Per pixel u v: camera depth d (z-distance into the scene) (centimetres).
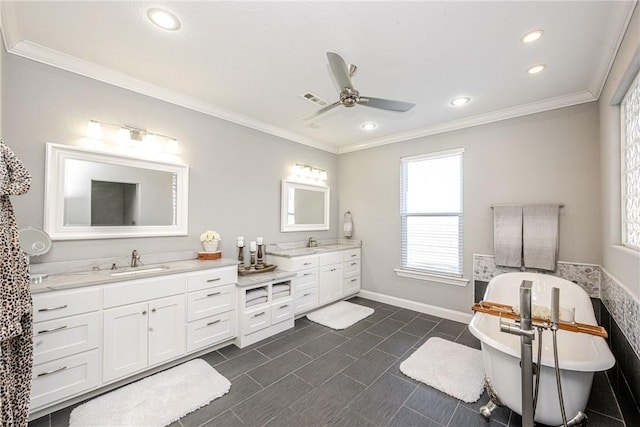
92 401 182
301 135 405
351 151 460
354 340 284
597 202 256
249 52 205
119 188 241
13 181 108
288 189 392
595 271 256
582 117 265
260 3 158
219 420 170
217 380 209
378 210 426
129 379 207
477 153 330
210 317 250
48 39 190
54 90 210
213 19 171
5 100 190
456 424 169
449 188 356
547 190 283
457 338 288
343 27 177
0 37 173
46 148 205
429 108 302
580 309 227
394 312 372
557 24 171
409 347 268
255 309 279
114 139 239
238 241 319
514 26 174
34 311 166
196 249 292
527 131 296
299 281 343
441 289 358
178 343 229
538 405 159
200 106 294
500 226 302
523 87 254
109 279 193
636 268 167
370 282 434
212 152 308
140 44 196
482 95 271
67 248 215
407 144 395
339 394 196
